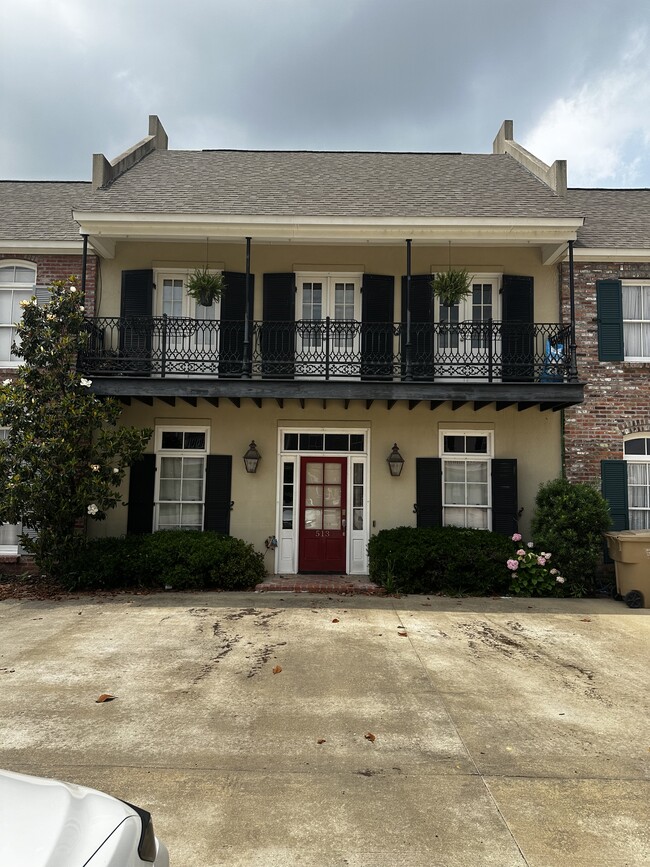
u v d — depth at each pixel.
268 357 10.41
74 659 5.84
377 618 7.52
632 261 10.47
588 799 3.46
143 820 2.18
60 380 9.11
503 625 7.32
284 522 10.51
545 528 9.50
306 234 9.76
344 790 3.52
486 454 10.52
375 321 10.52
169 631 6.82
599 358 10.37
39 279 10.64
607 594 9.28
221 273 10.35
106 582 9.02
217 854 2.90
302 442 10.66
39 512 8.86
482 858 2.91
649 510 10.32
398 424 10.55
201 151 13.77
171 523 10.50
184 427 10.55
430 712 4.67
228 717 4.53
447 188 11.26
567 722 4.54
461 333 9.91
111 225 9.65
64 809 2.02
